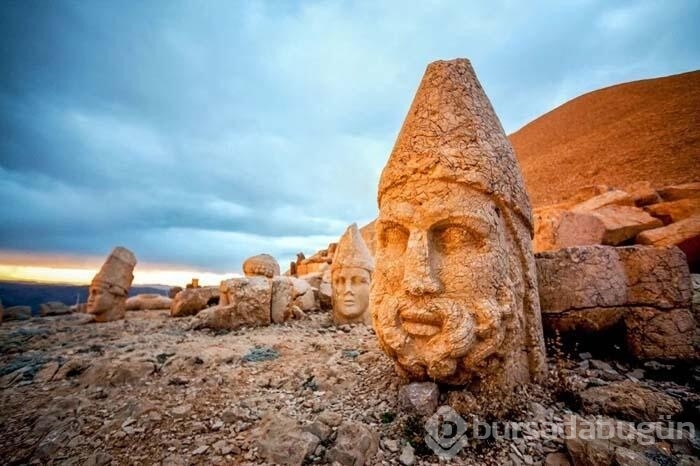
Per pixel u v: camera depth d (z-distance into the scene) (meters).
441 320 2.52
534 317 2.81
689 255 5.63
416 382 2.62
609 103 36.28
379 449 2.19
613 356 3.32
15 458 2.40
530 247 3.05
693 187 7.72
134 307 12.02
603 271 3.35
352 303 6.66
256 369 3.89
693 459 1.82
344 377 3.37
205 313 7.16
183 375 3.79
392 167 3.00
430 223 2.67
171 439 2.46
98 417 2.85
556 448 2.06
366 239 21.05
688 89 27.39
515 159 3.17
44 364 4.44
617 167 19.08
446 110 2.90
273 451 2.16
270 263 9.48
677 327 3.07
